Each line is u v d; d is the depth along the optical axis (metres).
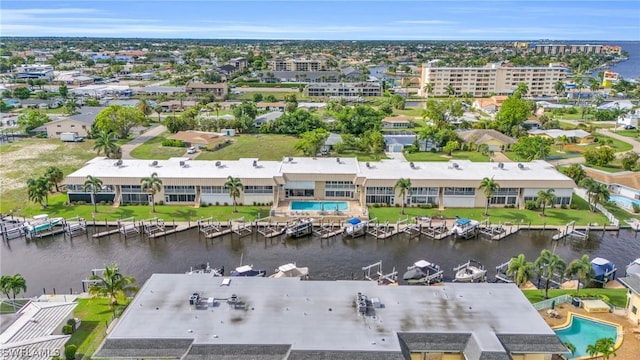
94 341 59.59
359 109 182.62
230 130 183.62
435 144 163.12
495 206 109.81
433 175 110.50
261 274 78.00
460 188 108.31
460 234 94.56
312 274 81.31
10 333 57.44
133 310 56.53
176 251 89.38
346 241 94.38
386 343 50.94
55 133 174.38
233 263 85.06
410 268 80.25
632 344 59.78
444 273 81.62
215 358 49.34
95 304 69.25
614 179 121.00
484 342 51.09
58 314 61.84
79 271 81.62
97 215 103.00
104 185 108.12
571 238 96.06
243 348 50.22
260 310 56.81
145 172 110.94
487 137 162.75
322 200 112.94
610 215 103.75
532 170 115.00
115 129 173.62
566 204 109.44
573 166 125.44
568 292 73.62
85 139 172.12
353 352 49.53
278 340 51.25
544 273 74.56
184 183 107.50
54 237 94.69
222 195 108.94
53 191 116.75
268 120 194.62
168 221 101.00
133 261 85.31
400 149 160.75
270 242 93.62
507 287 63.00
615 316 66.19
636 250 91.06
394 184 107.69
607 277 78.19
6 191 117.12
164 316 55.38
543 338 52.66
